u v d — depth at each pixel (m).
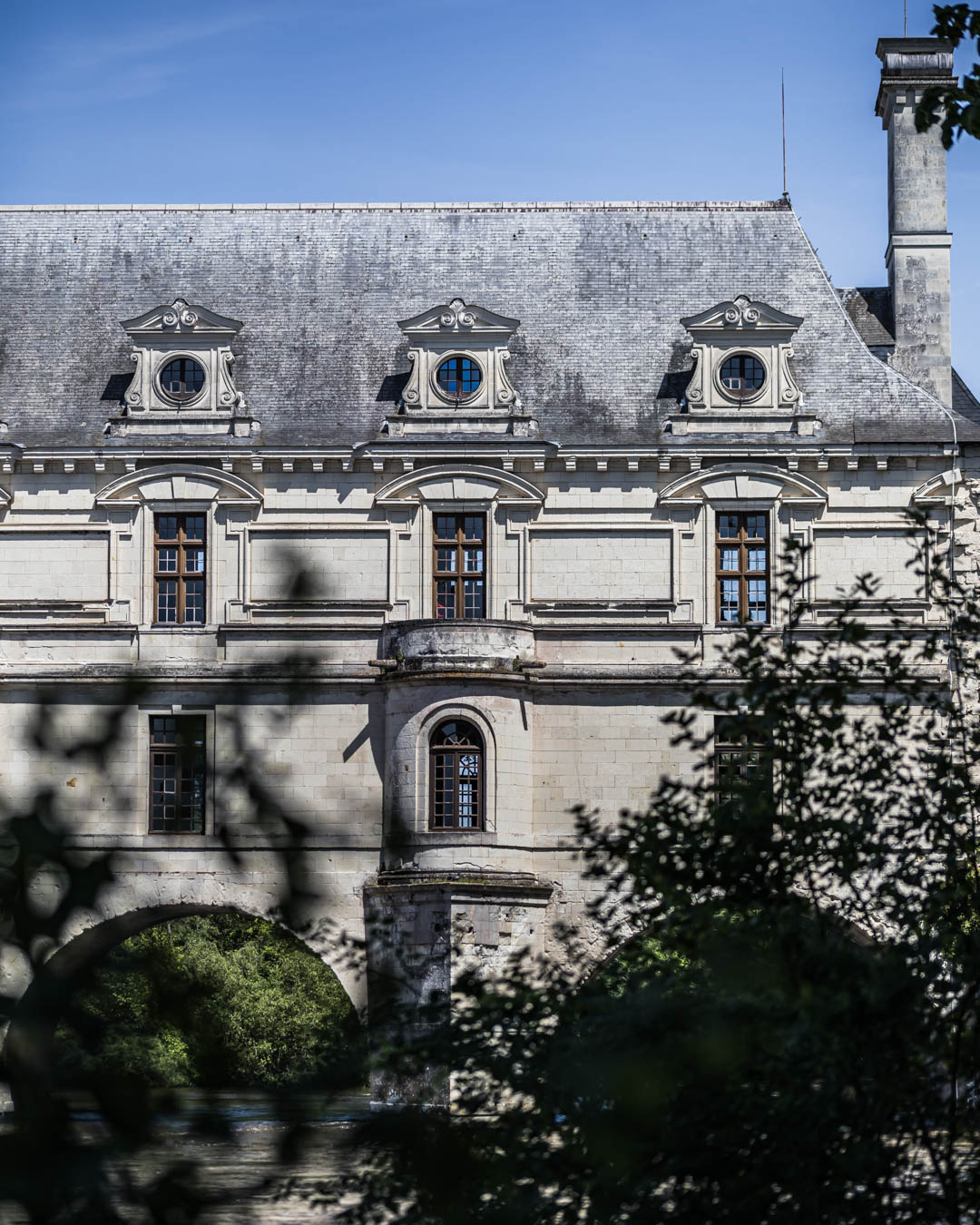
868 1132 13.37
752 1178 12.98
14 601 50.28
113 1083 6.29
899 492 50.41
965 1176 15.16
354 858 47.97
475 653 48.62
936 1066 14.30
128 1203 6.29
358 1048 13.50
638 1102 11.74
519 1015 14.59
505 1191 12.83
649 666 49.75
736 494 50.41
